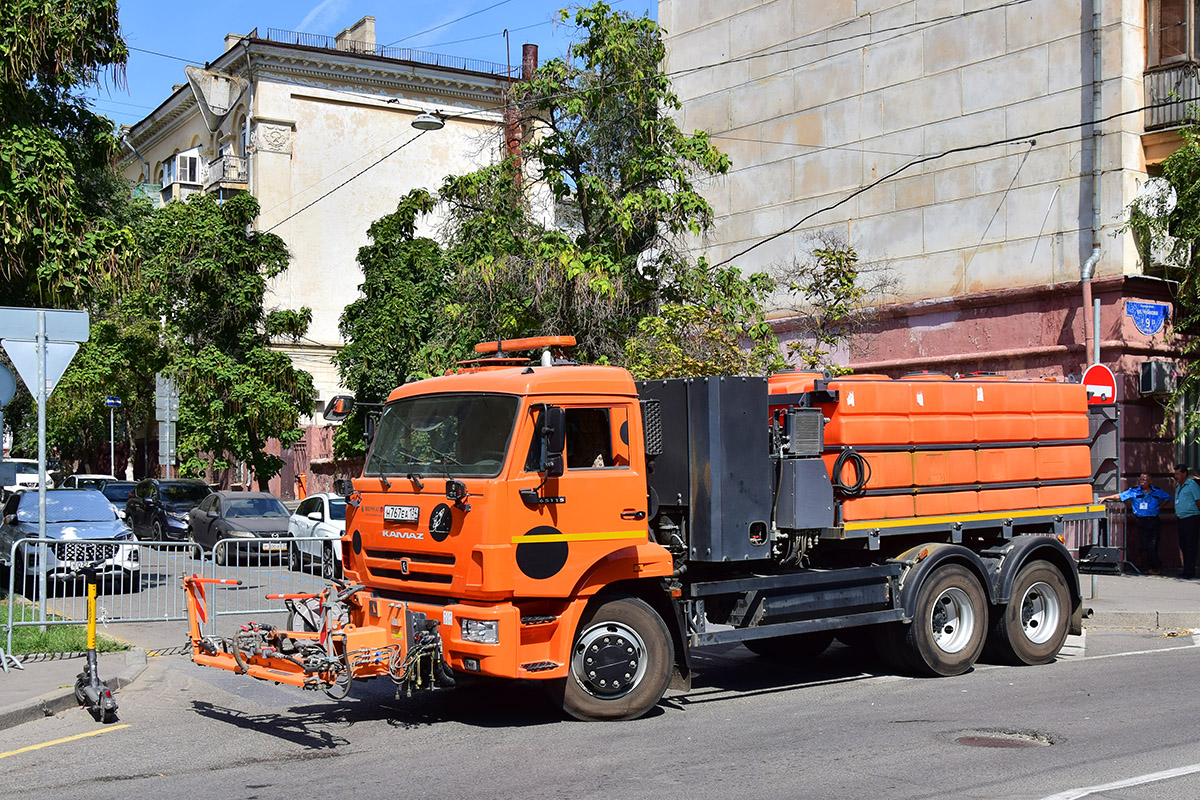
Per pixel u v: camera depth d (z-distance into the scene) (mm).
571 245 17984
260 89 38719
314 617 8914
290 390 25750
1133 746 7637
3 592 16688
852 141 24219
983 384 11117
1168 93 19469
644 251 20016
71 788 6941
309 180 39531
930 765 7211
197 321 25297
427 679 8594
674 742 8047
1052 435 11680
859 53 24141
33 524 17562
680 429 9531
